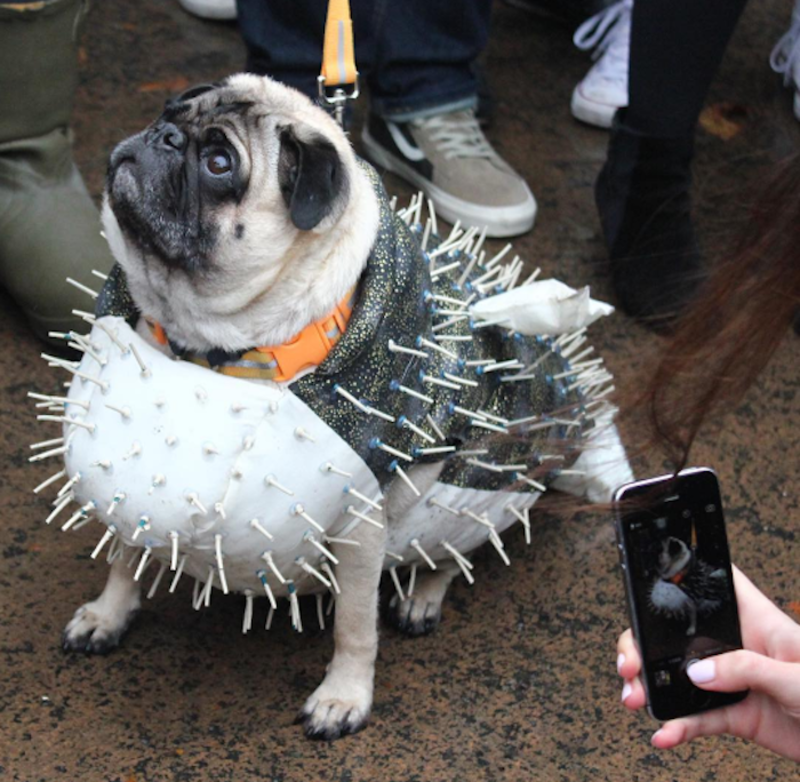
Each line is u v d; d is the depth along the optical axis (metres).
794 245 1.25
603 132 3.81
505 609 2.36
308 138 1.68
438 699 2.15
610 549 2.51
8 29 2.48
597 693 2.20
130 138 1.73
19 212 2.62
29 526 2.36
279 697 2.12
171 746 2.00
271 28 3.04
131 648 2.17
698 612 1.58
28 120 2.61
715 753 2.10
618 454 2.45
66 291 2.62
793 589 2.45
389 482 1.86
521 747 2.08
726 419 2.86
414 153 3.31
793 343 3.12
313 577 2.02
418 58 3.17
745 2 2.79
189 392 1.71
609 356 2.96
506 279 2.28
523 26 4.30
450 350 1.93
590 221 3.43
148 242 1.69
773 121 3.21
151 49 3.81
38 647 2.13
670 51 2.81
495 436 2.03
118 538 1.91
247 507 1.71
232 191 1.67
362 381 1.75
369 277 1.76
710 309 1.34
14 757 1.93
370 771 2.00
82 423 1.76
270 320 1.71
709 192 3.46
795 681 1.44
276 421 1.70
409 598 2.29
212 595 2.31
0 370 2.70
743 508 2.63
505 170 3.31
